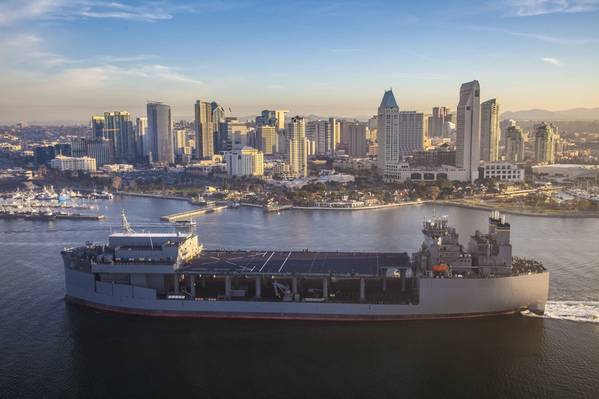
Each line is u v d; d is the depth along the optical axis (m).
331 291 170.88
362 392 124.19
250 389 126.12
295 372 133.00
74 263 177.12
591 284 190.62
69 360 140.25
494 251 162.62
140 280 168.38
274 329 156.12
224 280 182.62
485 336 148.75
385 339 148.50
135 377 131.75
